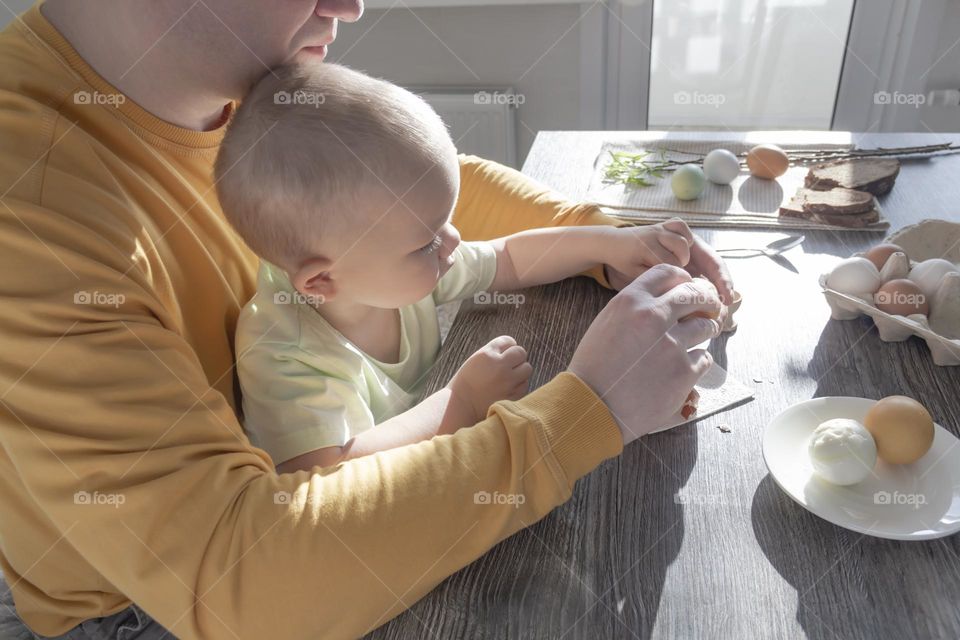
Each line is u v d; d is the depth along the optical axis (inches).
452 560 19.6
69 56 24.2
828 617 18.6
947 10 69.7
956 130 75.4
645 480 23.1
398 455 21.0
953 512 20.9
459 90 81.2
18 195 20.0
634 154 45.3
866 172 40.3
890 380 26.8
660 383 21.9
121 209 22.2
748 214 38.8
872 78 75.0
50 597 24.8
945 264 29.2
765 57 77.1
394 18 79.8
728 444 24.4
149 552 18.4
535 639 18.5
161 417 19.3
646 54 78.1
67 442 18.7
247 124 24.3
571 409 21.5
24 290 18.9
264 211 24.9
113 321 19.7
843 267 29.7
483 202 37.8
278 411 25.2
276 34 25.1
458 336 30.5
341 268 25.9
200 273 26.3
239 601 18.4
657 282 24.1
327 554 18.7
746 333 29.8
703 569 20.1
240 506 19.1
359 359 28.4
